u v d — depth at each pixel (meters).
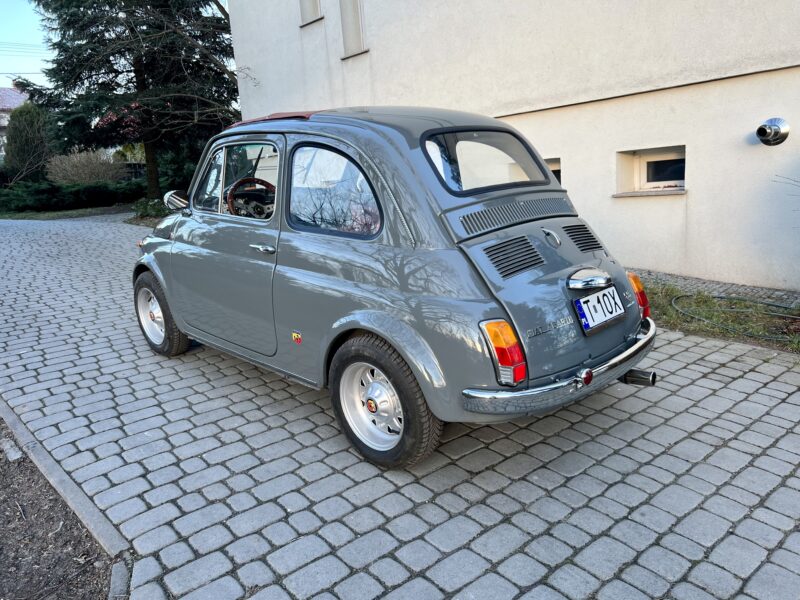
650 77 7.47
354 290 3.32
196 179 4.68
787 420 3.89
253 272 3.95
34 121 31.33
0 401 4.54
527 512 3.05
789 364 4.77
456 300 2.98
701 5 6.88
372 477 3.41
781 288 6.91
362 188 3.39
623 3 7.53
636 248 8.13
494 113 9.42
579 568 2.64
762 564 2.64
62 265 10.26
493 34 9.12
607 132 8.12
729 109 6.95
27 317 6.92
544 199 3.75
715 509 3.02
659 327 5.71
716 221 7.30
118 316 6.86
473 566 2.68
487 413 2.94
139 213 18.61
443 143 3.50
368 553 2.78
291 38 13.18
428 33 10.12
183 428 4.04
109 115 19.17
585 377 3.06
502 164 3.75
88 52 18.27
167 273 4.86
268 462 3.59
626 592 2.50
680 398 4.25
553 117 8.70
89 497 3.27
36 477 3.58
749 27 6.57
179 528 2.98
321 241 3.55
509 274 3.08
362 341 3.31
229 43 19.12
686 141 7.38
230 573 2.67
